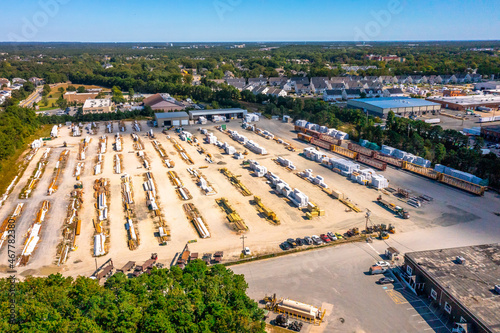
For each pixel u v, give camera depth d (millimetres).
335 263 60531
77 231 70625
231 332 41156
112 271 59188
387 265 58656
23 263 61188
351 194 87375
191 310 43938
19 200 85375
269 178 97688
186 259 60969
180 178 99000
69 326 40250
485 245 60125
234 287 49906
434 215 75812
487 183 88250
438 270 53125
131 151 123000
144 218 76875
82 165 108188
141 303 44969
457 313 46406
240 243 67250
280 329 46844
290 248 65250
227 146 121250
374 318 48281
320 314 49125
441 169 99125
